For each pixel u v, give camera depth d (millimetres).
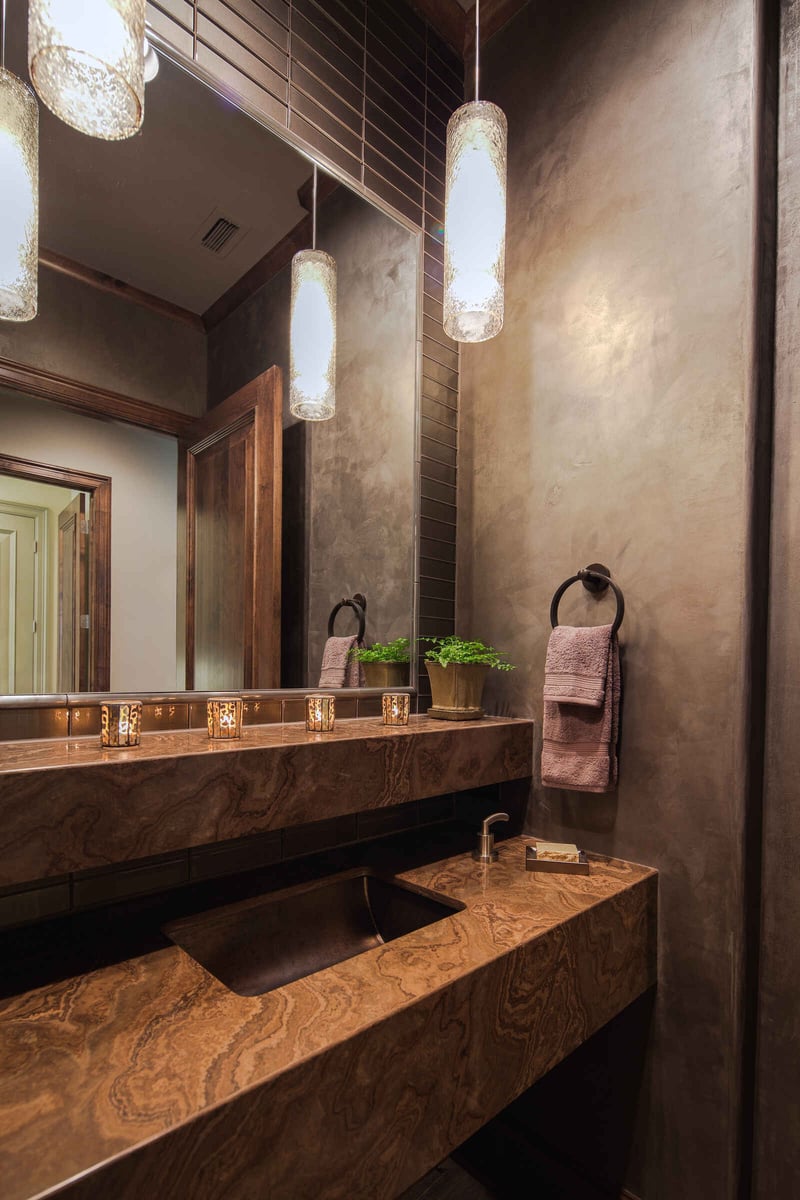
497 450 1602
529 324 1541
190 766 850
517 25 1618
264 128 1298
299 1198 626
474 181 1192
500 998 870
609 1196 1267
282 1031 682
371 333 1510
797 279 1162
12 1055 633
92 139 1075
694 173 1228
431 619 1627
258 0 1285
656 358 1273
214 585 1219
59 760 794
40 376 1021
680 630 1213
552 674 1301
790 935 1122
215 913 1011
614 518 1335
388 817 1464
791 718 1141
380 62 1537
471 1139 1496
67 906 968
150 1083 590
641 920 1177
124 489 1104
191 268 1204
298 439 1362
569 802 1387
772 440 1186
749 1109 1143
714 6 1210
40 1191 467
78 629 1043
